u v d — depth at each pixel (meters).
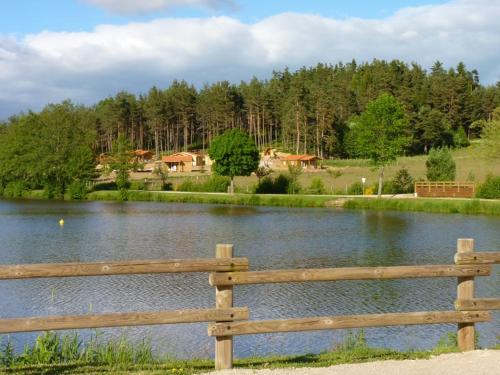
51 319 8.12
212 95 165.75
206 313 8.52
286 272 8.72
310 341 17.16
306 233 48.22
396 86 161.38
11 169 107.19
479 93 172.25
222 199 84.44
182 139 181.75
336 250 38.50
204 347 16.58
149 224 56.44
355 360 9.60
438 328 18.59
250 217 63.06
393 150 78.94
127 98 187.38
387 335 17.75
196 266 8.46
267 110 162.25
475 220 57.22
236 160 91.31
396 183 85.50
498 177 75.06
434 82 170.38
